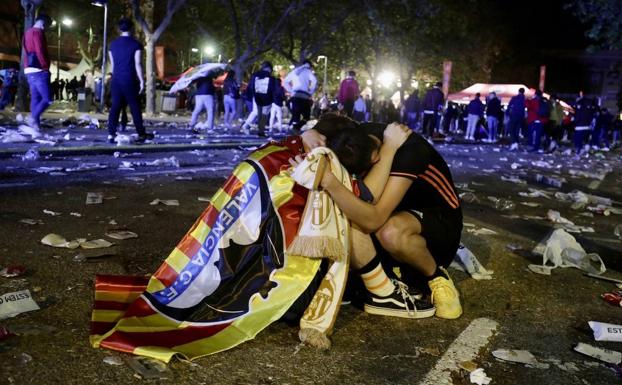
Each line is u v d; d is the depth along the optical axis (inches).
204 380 92.9
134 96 417.1
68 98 1456.7
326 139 121.7
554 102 811.4
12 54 1509.6
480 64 1860.2
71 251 153.6
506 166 528.4
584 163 642.2
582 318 136.9
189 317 107.9
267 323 107.7
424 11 1364.4
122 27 408.8
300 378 96.7
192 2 1310.3
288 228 113.5
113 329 102.6
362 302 129.0
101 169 301.6
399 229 123.8
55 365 92.9
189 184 275.4
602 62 2217.0
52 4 1485.0
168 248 163.8
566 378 104.7
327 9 1251.8
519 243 209.0
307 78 573.0
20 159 316.5
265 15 1211.9
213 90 600.7
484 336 120.0
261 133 609.6
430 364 105.6
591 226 255.1
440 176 129.5
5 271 131.6
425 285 136.6
